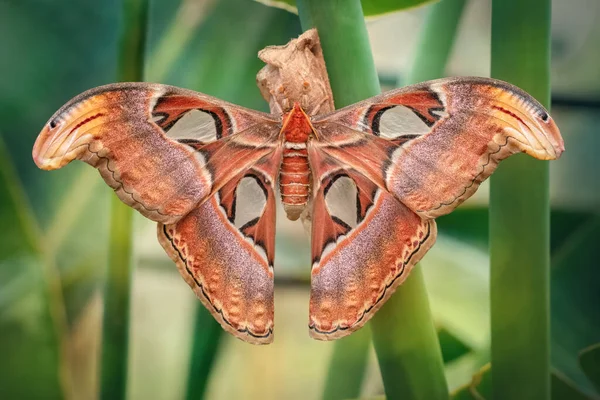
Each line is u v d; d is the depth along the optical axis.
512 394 1.19
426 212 1.15
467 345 1.28
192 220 1.16
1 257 1.24
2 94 1.29
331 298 1.16
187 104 1.14
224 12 1.29
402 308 1.16
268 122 1.16
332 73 1.16
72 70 1.30
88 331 1.29
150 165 1.14
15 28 1.29
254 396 1.31
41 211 1.28
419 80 1.24
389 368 1.17
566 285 1.28
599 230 1.29
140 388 1.31
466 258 1.29
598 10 1.30
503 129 1.13
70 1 1.30
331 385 1.25
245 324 1.17
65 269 1.29
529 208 1.18
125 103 1.13
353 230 1.17
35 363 1.25
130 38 1.21
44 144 1.11
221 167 1.16
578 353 1.26
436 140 1.14
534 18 1.17
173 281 1.31
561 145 1.11
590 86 1.30
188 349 1.28
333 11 1.15
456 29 1.23
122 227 1.22
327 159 1.17
